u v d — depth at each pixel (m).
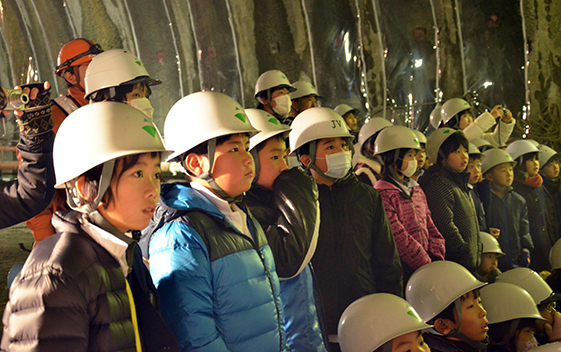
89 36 10.99
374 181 4.86
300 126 3.57
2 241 6.52
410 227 4.07
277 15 10.59
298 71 10.64
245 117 2.42
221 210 2.31
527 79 9.44
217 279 2.04
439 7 9.80
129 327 1.53
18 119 2.14
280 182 2.84
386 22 10.15
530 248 5.97
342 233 3.40
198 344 1.89
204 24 10.71
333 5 10.37
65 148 1.65
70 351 1.37
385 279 3.45
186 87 10.95
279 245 2.67
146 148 1.67
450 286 3.21
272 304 2.20
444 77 9.88
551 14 9.27
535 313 3.58
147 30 10.78
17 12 11.30
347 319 2.91
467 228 4.63
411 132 4.31
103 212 1.62
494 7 9.57
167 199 2.21
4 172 10.48
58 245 1.49
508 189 5.85
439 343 3.25
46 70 11.48
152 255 2.05
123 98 3.19
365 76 10.29
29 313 1.37
